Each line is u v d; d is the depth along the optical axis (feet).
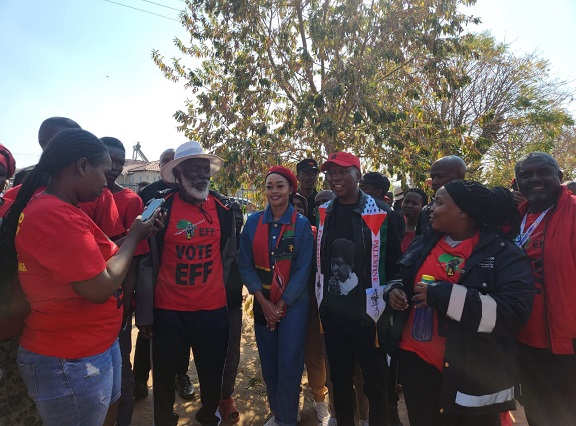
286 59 21.44
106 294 5.55
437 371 6.48
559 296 7.31
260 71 21.04
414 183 20.58
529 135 50.26
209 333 9.02
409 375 6.75
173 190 9.48
